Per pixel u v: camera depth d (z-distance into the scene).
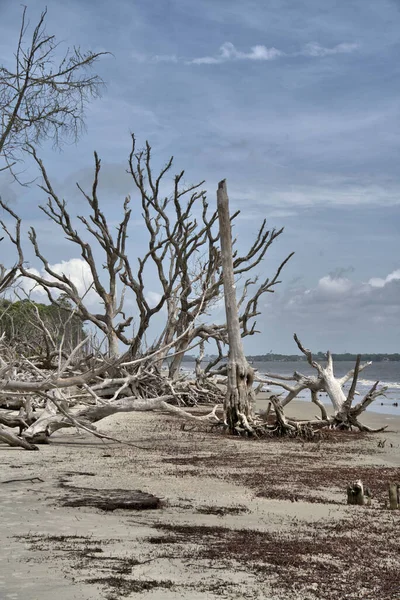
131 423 26.27
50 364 27.48
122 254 32.31
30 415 19.20
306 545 7.76
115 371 28.61
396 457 17.27
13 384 15.22
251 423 22.55
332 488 12.11
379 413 35.84
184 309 34.41
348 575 6.62
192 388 35.56
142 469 13.72
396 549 7.69
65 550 7.15
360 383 77.81
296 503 10.53
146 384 30.92
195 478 12.72
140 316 32.41
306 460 16.22
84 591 5.82
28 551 7.09
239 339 23.42
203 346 38.12
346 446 19.78
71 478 12.29
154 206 33.72
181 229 34.22
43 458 15.11
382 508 10.32
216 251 34.78
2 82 11.32
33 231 32.06
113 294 33.09
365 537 8.27
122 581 6.14
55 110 11.57
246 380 23.25
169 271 33.66
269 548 7.57
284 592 6.04
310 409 37.00
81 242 32.22
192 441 20.02
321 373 27.47
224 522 8.93
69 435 20.50
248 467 14.57
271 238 35.66
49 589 5.86
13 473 12.76
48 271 32.16
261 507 10.10
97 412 21.22
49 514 9.02
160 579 6.25
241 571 6.63
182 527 8.50
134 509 9.61
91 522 8.59
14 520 8.61
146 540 7.73
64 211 32.28
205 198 34.47
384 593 6.08
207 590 6.00
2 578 6.15
